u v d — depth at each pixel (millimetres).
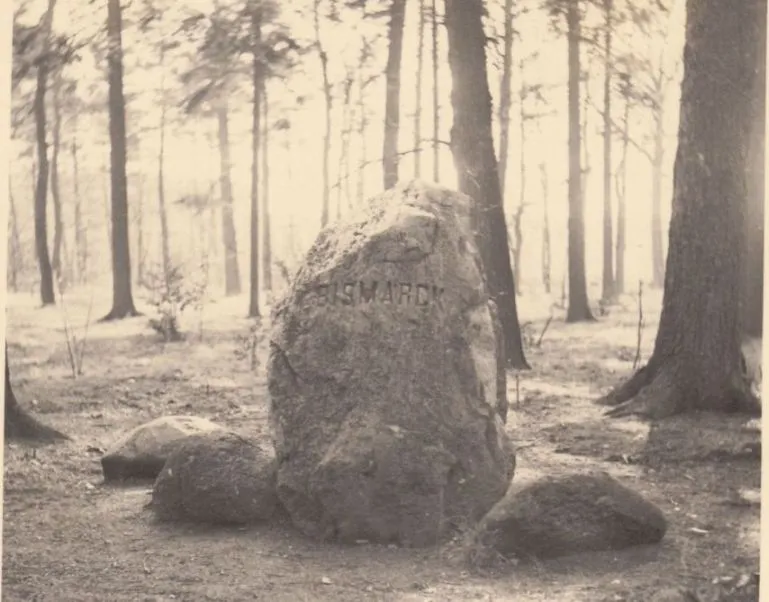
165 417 4734
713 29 4957
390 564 3797
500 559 3771
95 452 4754
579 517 3816
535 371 5031
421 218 4098
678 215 5016
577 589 3633
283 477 4031
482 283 4176
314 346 4043
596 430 4785
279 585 3641
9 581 3930
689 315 4961
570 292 5113
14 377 4949
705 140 4969
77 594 3725
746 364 4930
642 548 3912
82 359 5055
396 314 4020
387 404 3967
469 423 3998
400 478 3912
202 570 3773
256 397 5047
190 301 5160
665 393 4898
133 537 4051
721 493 4355
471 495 3967
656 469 4586
